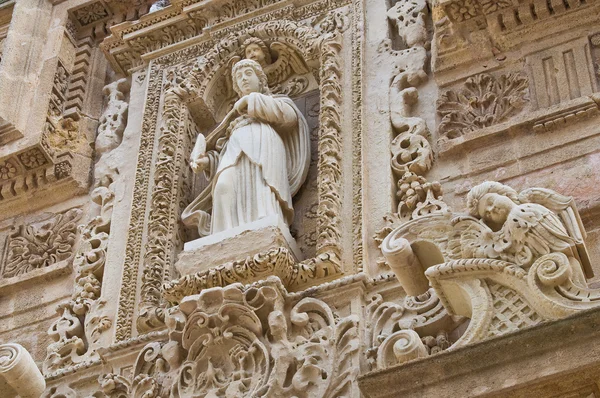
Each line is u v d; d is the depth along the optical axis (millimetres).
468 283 9648
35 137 14078
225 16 14531
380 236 11719
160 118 13938
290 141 13039
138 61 14961
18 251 13656
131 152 13922
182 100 13945
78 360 12109
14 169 14156
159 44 14844
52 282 13188
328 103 12812
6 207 14141
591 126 11758
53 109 14672
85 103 14953
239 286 11195
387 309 10984
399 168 12227
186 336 11289
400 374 8992
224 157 12586
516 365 8758
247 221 12016
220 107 14250
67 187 14008
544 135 11898
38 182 14094
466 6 12820
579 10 12633
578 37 12531
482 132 12094
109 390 11570
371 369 10578
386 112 12742
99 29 15875
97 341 12195
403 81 13008
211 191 12734
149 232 12672
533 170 11711
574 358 8594
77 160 14211
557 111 11891
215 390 10953
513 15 12734
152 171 13398
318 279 11547
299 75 14062
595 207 11062
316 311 11180
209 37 14469
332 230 11781
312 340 10891
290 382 10766
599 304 9047
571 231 9703
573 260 9477
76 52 15602
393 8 13812
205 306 11234
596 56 12344
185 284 11656
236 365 11055
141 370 11531
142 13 15797
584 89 12109
